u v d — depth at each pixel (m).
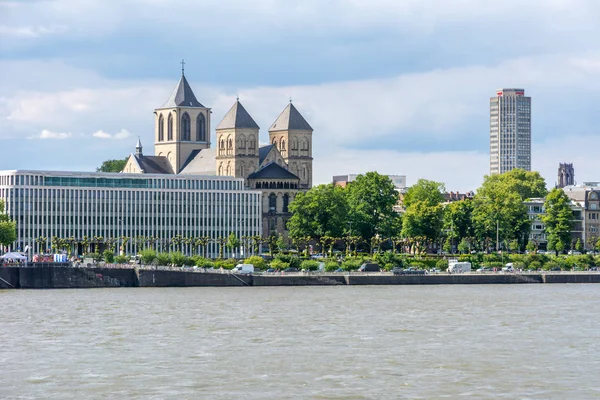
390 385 157.00
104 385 156.75
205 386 156.12
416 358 178.75
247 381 159.50
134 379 160.75
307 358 178.25
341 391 153.12
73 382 158.88
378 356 180.62
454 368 170.00
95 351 185.25
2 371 166.88
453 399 148.75
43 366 170.88
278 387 155.62
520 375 164.75
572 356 181.62
